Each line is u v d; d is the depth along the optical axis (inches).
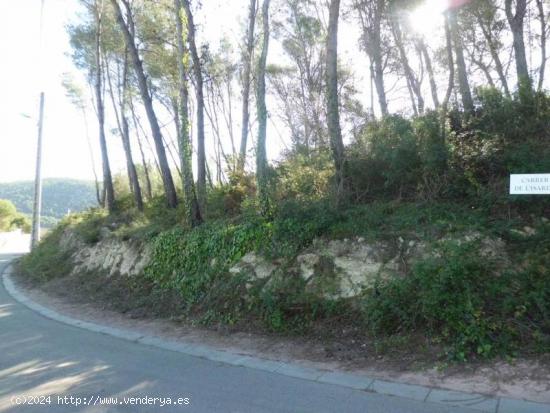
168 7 687.1
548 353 230.2
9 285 692.1
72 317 431.8
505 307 256.4
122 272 558.6
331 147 430.9
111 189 952.9
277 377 242.4
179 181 1069.1
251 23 746.2
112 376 248.1
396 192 410.0
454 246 289.6
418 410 193.2
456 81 629.0
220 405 201.9
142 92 699.4
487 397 203.2
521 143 377.7
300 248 372.5
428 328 271.6
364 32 703.7
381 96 652.1
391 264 317.7
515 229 306.5
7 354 300.5
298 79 979.9
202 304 397.4
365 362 259.1
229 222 469.4
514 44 534.6
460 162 380.5
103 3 857.5
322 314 323.9
